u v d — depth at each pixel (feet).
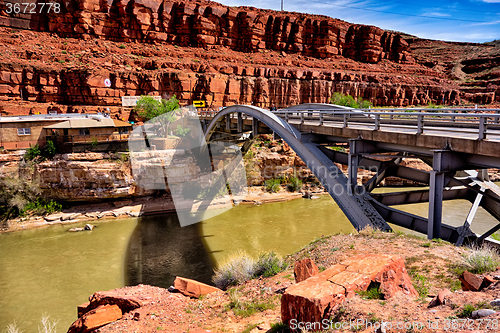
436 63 382.01
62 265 73.87
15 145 111.86
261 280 33.68
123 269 70.44
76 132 117.39
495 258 25.79
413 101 270.46
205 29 267.59
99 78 189.26
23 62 187.01
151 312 27.07
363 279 18.52
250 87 227.81
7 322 51.85
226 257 75.20
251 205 121.29
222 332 23.04
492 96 268.62
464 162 35.01
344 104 207.72
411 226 40.32
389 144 44.42
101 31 237.04
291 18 301.02
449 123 41.11
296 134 62.75
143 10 246.68
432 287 22.50
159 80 203.51
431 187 34.68
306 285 18.57
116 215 107.96
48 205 110.42
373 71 306.76
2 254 81.05
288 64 277.23
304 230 95.81
